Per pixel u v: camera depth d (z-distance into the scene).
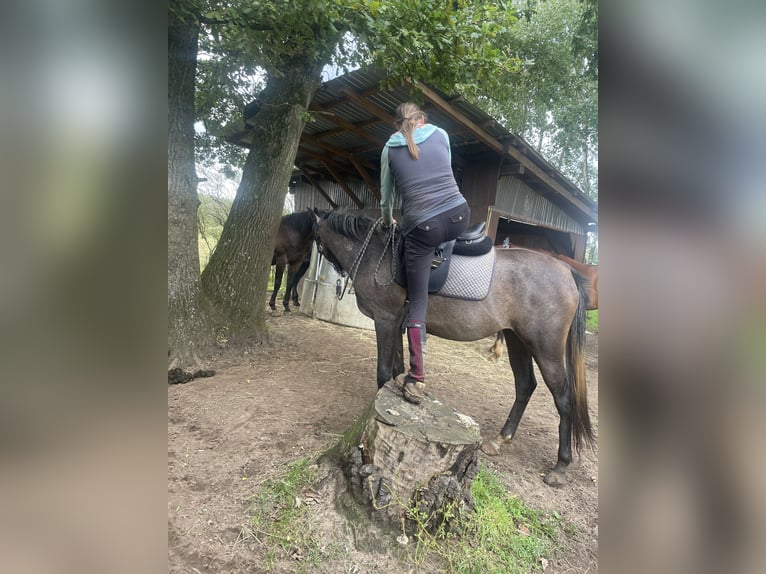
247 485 2.10
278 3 2.51
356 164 7.59
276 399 3.14
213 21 2.79
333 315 6.03
